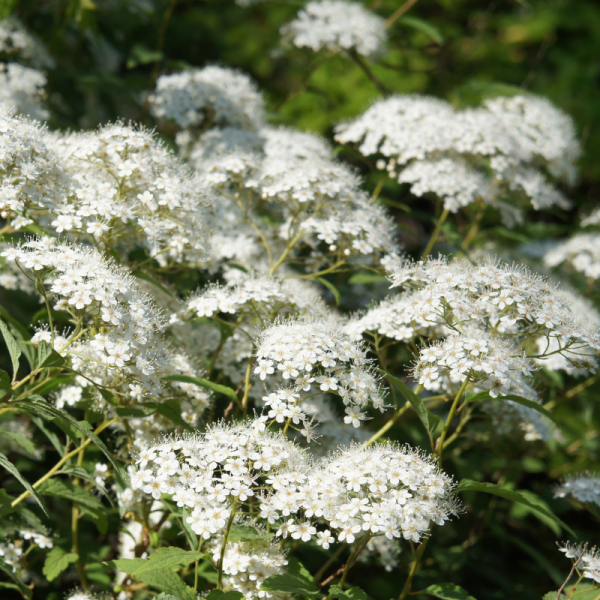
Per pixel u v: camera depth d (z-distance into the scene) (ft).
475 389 6.44
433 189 6.59
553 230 6.83
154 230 6.36
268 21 7.67
